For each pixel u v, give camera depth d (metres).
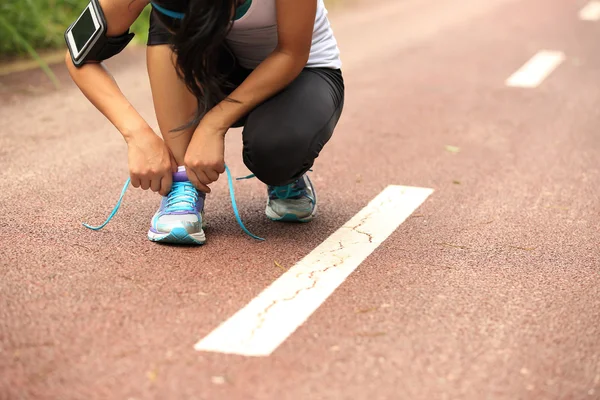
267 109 2.84
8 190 3.65
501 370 2.22
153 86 2.92
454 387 2.12
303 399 2.04
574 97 5.96
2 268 2.76
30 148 4.40
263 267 2.86
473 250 3.12
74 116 5.13
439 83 6.38
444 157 4.47
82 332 2.34
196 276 2.75
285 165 2.84
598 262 3.04
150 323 2.41
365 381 2.13
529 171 4.23
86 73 2.90
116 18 2.78
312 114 2.84
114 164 4.16
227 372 2.15
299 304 2.57
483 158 4.46
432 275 2.85
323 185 3.94
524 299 2.68
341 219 3.44
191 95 2.91
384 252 3.06
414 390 2.10
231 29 2.61
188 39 2.45
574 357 2.30
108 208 3.45
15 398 2.01
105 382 2.09
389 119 5.30
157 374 2.13
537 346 2.36
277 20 2.71
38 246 2.97
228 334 2.36
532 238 3.27
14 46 6.74
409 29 8.92
